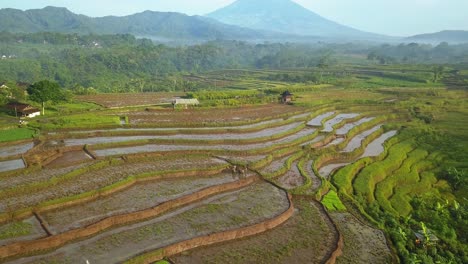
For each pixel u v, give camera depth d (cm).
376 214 4978
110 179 5159
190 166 5850
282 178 5831
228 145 7206
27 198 4450
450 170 6981
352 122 10106
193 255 3650
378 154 7625
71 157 6016
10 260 3331
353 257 3869
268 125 8819
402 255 3994
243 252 3769
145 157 6159
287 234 4188
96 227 3875
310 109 10950
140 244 3688
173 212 4444
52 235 3638
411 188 6431
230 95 12469
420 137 9156
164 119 8881
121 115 9006
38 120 7906
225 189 5200
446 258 4338
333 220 4575
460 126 10006
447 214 5534
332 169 6606
